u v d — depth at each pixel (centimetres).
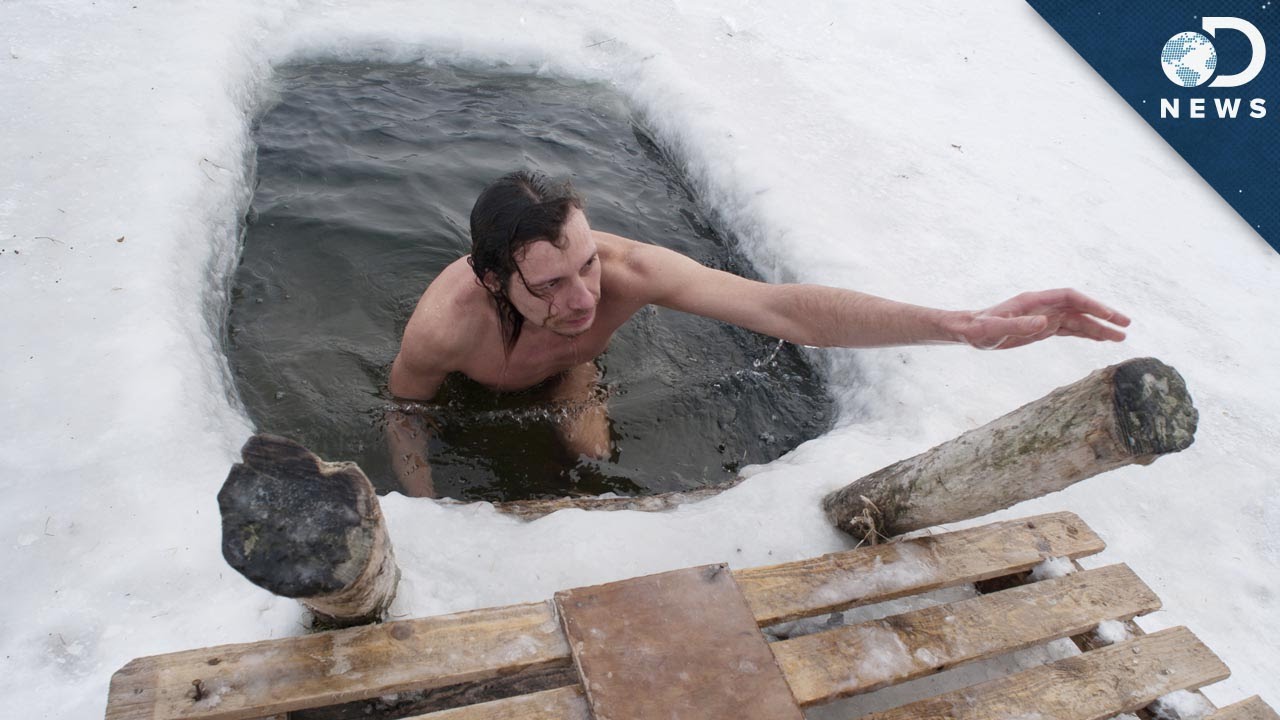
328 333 304
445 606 186
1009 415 170
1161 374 148
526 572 196
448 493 253
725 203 386
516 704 154
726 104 438
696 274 250
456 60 475
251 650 155
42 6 416
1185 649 185
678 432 283
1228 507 262
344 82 451
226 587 186
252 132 400
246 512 133
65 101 351
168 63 389
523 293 221
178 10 434
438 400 275
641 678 158
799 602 180
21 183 304
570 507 227
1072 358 309
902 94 474
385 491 250
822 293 223
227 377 271
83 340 248
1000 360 300
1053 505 247
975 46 533
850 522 211
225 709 146
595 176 410
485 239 217
